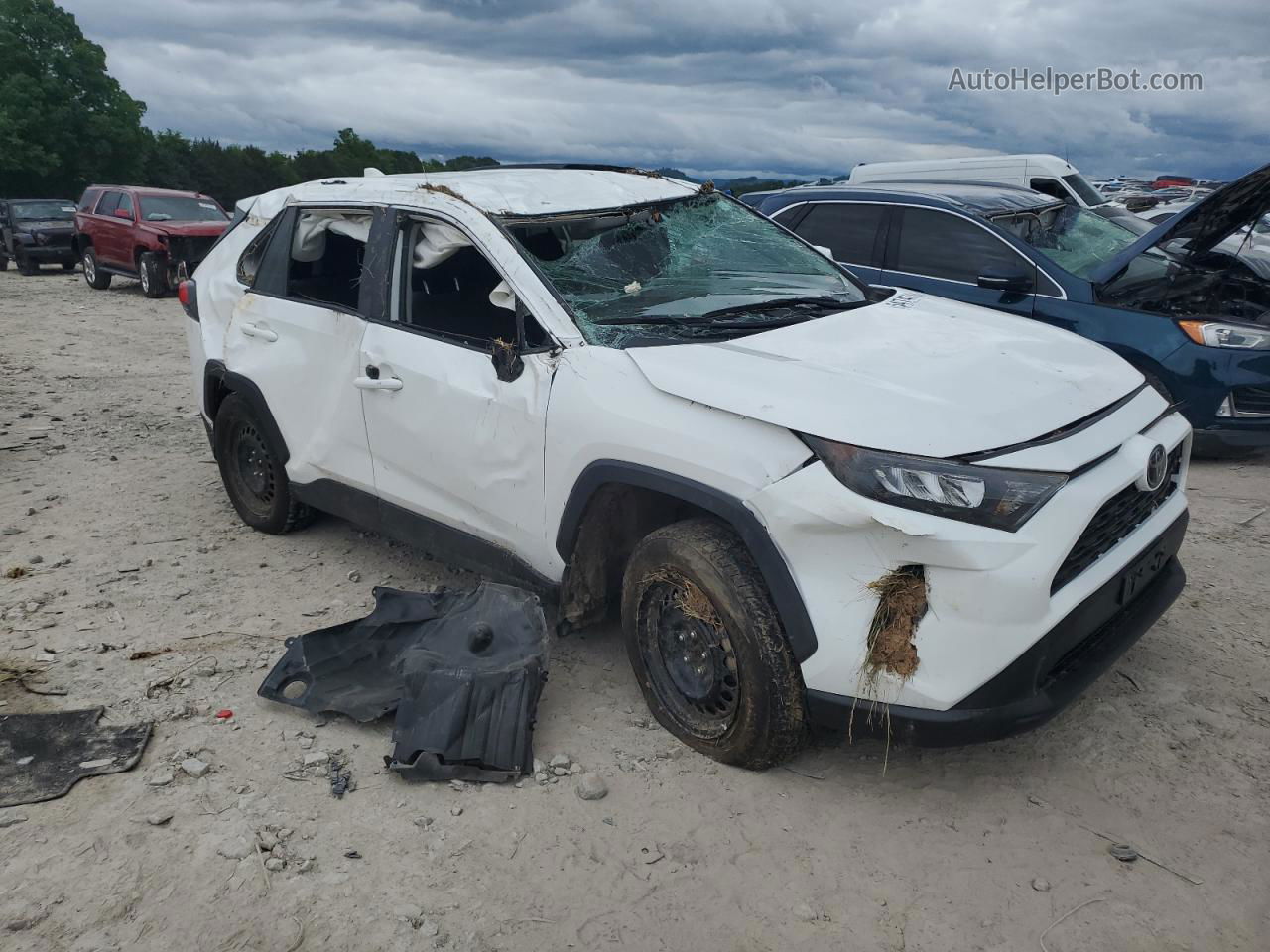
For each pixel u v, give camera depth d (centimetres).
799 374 307
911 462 269
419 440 397
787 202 817
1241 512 553
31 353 1118
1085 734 337
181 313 1495
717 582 301
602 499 341
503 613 356
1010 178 1149
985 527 265
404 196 418
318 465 459
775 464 286
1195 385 625
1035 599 264
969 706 269
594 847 286
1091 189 1136
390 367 406
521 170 461
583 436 331
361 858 281
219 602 449
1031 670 269
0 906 262
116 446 714
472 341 382
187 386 939
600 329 353
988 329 373
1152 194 2170
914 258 733
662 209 428
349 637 374
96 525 551
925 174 1222
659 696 338
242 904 263
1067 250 710
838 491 273
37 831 291
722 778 316
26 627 423
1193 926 252
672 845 286
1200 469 643
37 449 704
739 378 308
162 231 1666
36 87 4869
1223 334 619
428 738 319
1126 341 641
